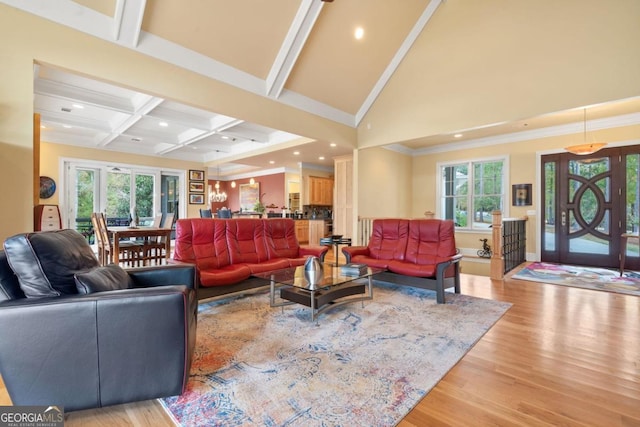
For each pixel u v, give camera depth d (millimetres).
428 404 1592
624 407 1565
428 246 3951
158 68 3408
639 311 3061
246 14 3592
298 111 5023
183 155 8695
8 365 1350
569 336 2455
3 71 2533
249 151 7562
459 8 4695
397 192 7418
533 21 4078
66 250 1661
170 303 1537
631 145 5121
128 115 5277
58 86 4199
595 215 5492
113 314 1450
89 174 7156
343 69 5027
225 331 2518
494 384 1776
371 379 1808
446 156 7371
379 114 5750
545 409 1550
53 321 1385
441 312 3010
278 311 3031
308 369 1917
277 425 1418
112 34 3068
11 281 1513
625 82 3465
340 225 7422
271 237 4164
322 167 9258
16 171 2594
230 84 4074
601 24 3613
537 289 3912
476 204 6965
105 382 1456
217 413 1503
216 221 3723
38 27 2682
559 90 3885
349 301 3150
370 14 4422
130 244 4902
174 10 3238
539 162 6027
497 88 4379
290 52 4180
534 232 6090
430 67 5047
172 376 1554
